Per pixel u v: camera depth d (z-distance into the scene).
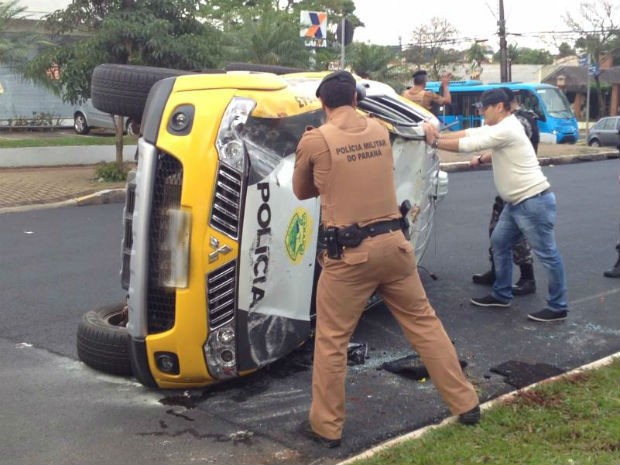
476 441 4.15
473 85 35.12
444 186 9.12
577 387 4.87
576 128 31.64
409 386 5.10
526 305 6.98
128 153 18.89
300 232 4.88
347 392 4.99
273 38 19.73
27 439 4.36
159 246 4.51
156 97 4.53
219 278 4.53
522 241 7.19
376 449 4.14
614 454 3.95
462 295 7.29
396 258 4.16
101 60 13.78
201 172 4.38
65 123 23.91
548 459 3.90
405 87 25.38
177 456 4.17
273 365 5.39
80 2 14.44
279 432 4.43
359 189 4.08
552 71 55.19
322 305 4.21
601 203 13.25
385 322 6.45
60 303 7.09
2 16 17.62
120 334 5.19
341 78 4.21
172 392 5.00
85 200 13.09
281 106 4.69
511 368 5.33
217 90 4.51
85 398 4.94
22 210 12.31
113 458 4.14
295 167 4.21
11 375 5.34
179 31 14.69
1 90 22.23
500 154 6.32
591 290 7.51
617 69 51.47
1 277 8.00
